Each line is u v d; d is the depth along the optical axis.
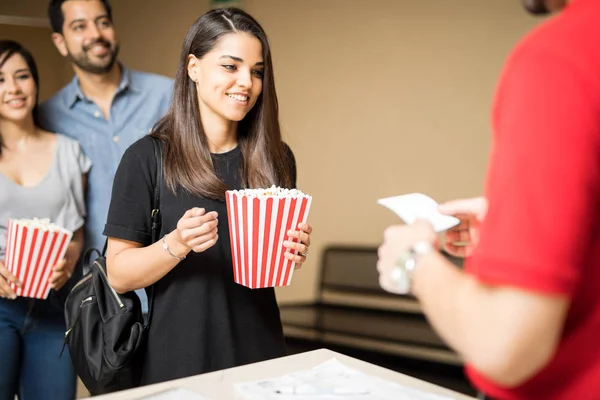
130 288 1.79
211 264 1.86
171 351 1.82
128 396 1.24
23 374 2.71
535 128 0.73
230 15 1.86
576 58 0.73
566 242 0.72
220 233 1.88
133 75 3.04
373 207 4.62
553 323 0.73
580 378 0.81
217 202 1.88
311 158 4.96
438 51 4.24
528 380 0.85
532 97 0.74
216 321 1.85
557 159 0.72
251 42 1.84
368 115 4.61
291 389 1.26
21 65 2.65
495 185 0.76
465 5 4.11
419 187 4.39
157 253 1.70
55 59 5.50
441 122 4.26
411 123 4.40
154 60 5.82
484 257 0.75
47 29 5.43
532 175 0.73
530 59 0.76
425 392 1.27
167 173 1.85
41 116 2.95
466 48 4.12
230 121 1.95
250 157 1.97
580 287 0.80
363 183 4.66
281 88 5.12
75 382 2.81
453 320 0.80
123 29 6.11
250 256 1.71
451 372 3.80
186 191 1.86
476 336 0.77
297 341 4.35
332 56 4.79
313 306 4.69
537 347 0.74
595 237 0.78
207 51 1.83
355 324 4.10
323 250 4.83
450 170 4.23
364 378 1.35
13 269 2.38
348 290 4.61
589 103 0.72
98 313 1.86
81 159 2.86
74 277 2.83
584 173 0.72
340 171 4.79
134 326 1.82
